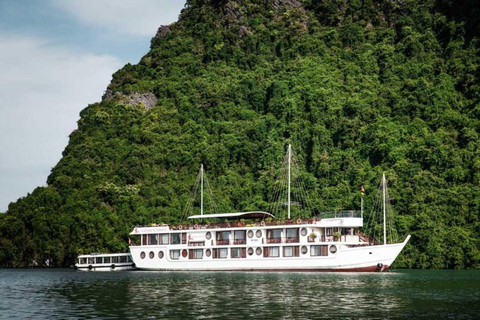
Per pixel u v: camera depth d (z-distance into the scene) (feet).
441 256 430.20
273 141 569.23
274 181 526.57
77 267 411.13
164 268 358.84
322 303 187.01
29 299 203.41
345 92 623.36
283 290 224.94
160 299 198.80
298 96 614.75
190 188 540.52
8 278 311.47
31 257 473.26
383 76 649.20
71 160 584.81
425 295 209.77
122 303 189.16
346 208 483.92
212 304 185.06
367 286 241.55
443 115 570.05
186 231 354.33
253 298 199.93
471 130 542.57
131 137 608.60
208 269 346.95
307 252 326.03
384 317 160.45
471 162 505.66
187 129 617.21
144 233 366.63
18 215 495.41
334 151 555.28
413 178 490.90
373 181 499.10
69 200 504.02
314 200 498.28
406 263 433.48
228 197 526.98
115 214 499.51
